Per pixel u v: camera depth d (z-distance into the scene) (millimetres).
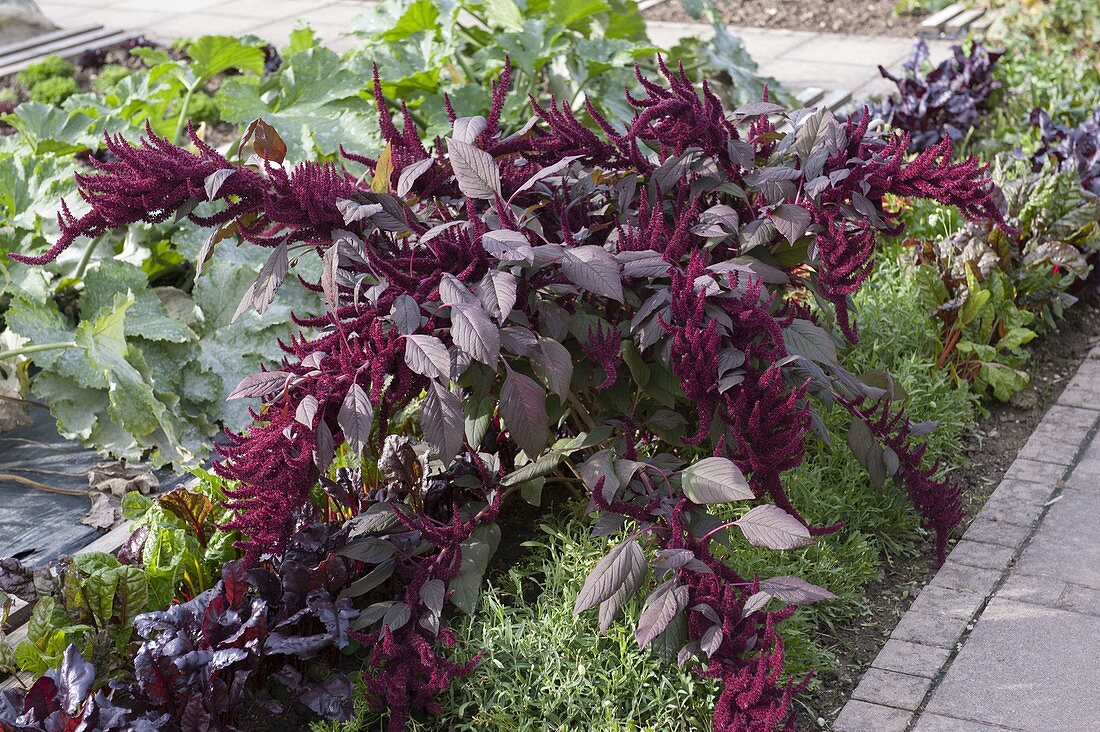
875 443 3088
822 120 2902
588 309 2891
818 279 3033
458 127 2699
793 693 2588
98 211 2492
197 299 4316
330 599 2773
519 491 3465
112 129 4961
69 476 3828
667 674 2705
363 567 3012
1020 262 4426
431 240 2602
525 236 2529
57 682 2471
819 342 2807
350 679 2809
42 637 2686
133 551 3010
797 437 2488
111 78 7668
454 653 2785
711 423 2707
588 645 2773
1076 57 7770
